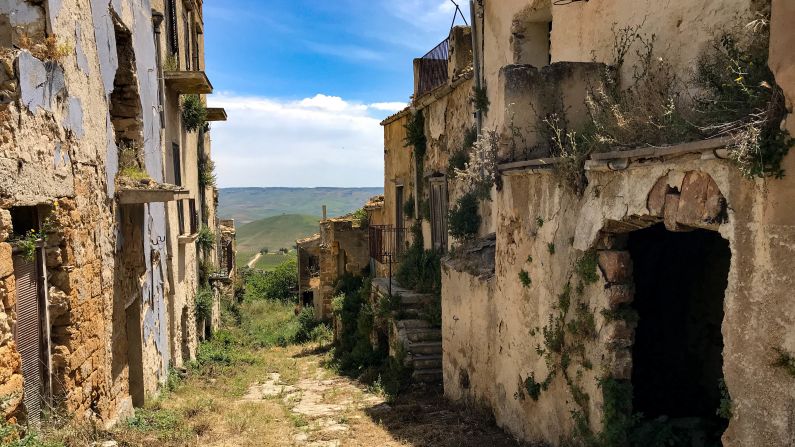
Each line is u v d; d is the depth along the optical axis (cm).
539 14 891
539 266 613
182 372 1162
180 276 1245
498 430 720
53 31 545
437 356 1088
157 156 1023
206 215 1847
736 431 357
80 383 600
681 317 676
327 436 723
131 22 855
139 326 844
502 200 709
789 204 316
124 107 880
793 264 314
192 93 1265
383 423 795
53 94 541
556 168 558
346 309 1636
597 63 631
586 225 521
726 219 361
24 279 513
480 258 862
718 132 383
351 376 1240
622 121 481
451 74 1216
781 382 324
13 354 455
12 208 514
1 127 443
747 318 346
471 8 1059
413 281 1326
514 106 628
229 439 687
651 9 593
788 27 318
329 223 2167
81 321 602
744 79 396
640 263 673
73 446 511
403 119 1530
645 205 438
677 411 643
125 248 804
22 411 470
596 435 505
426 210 1354
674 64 558
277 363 1441
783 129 320
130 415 755
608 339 497
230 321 2144
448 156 1212
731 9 492
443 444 664
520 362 662
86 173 631
